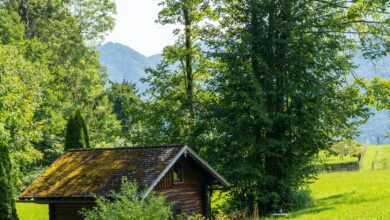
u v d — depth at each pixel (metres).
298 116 38.06
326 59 37.84
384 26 39.28
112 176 30.73
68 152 36.22
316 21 39.12
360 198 39.00
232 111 39.41
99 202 25.31
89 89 67.00
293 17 38.91
